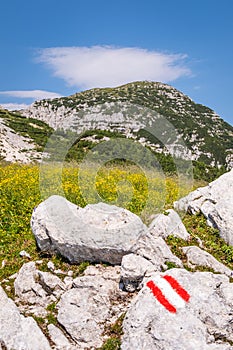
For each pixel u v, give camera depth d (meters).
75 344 8.03
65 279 9.88
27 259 11.14
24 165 30.50
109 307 8.81
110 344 7.70
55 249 10.84
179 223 12.79
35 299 9.27
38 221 10.93
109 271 10.09
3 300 8.59
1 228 13.62
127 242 10.11
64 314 8.47
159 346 7.22
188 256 11.03
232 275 10.45
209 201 14.80
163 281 8.35
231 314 8.06
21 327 7.90
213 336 7.74
